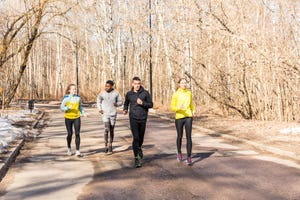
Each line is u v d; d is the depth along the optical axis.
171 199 5.54
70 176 7.05
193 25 20.22
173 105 8.19
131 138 12.61
